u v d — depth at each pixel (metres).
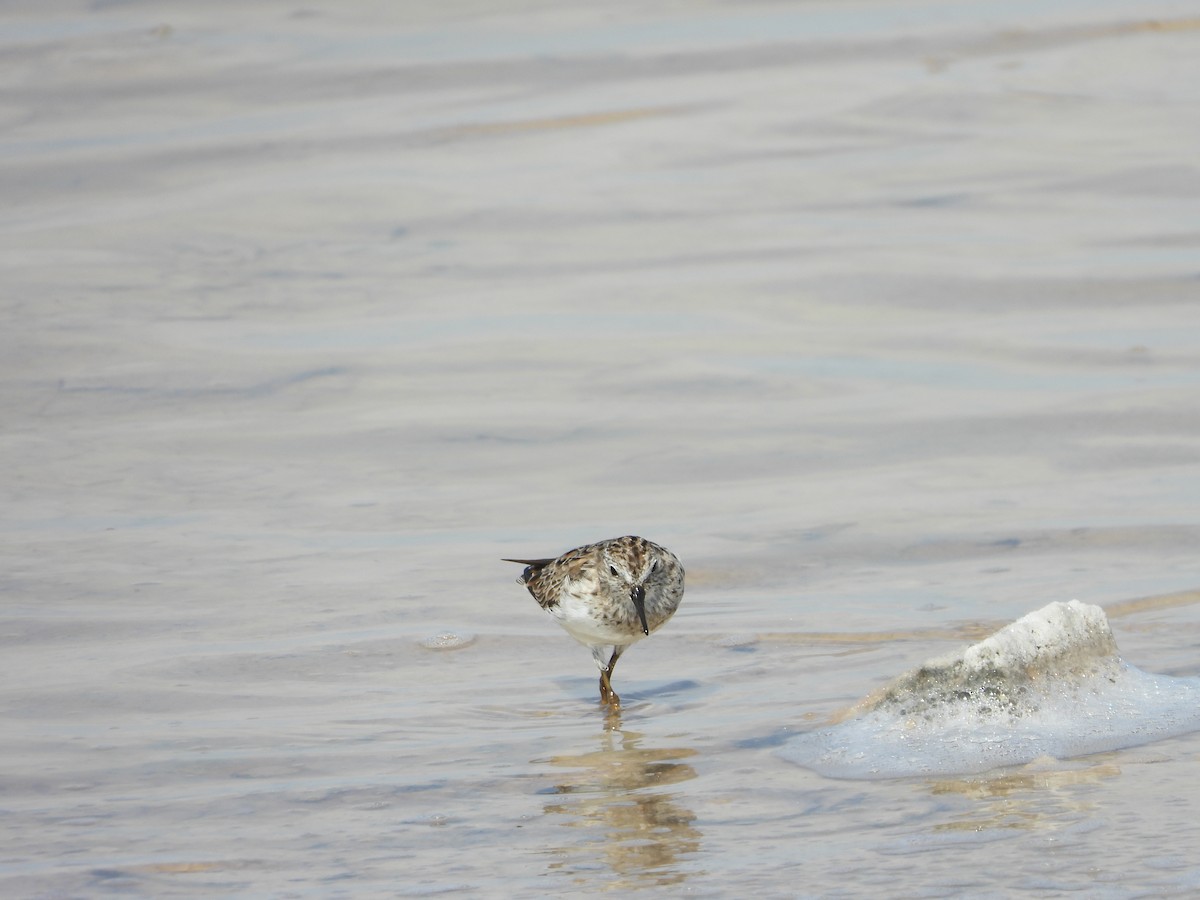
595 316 22.28
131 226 26.47
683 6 40.19
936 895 7.32
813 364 20.23
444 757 9.87
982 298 22.56
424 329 21.86
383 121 32.38
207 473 16.94
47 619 12.85
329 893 7.72
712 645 12.12
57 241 25.73
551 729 10.42
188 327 21.94
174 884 7.89
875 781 9.05
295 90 34.47
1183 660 10.99
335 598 13.37
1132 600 12.52
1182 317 21.47
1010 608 12.54
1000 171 28.39
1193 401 18.30
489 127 31.83
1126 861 7.59
